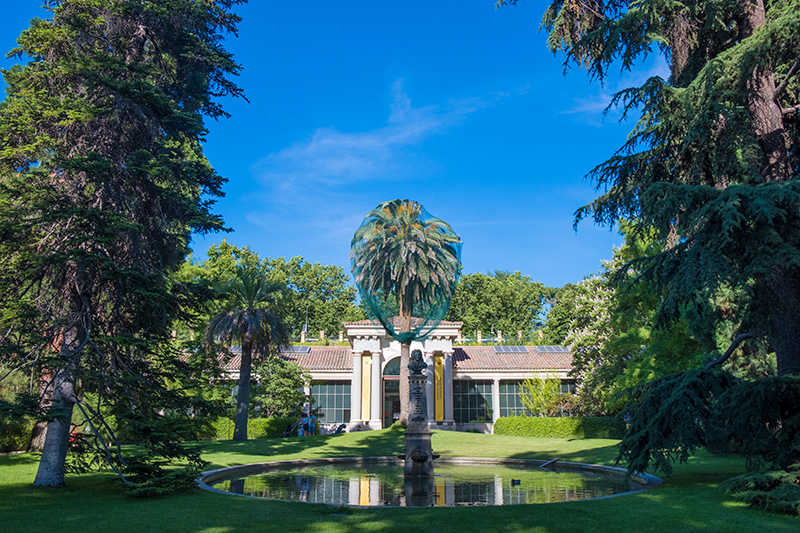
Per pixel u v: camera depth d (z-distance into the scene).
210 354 22.95
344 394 38.56
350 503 9.54
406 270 12.71
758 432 9.40
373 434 26.14
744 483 8.69
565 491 10.99
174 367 12.66
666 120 11.40
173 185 14.38
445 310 13.59
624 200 12.86
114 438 10.98
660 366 22.86
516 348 43.34
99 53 11.83
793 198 8.08
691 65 12.79
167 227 14.00
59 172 12.66
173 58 15.41
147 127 13.30
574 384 39.44
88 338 10.88
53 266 11.38
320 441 24.59
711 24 11.34
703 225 9.18
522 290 65.50
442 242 13.14
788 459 8.96
